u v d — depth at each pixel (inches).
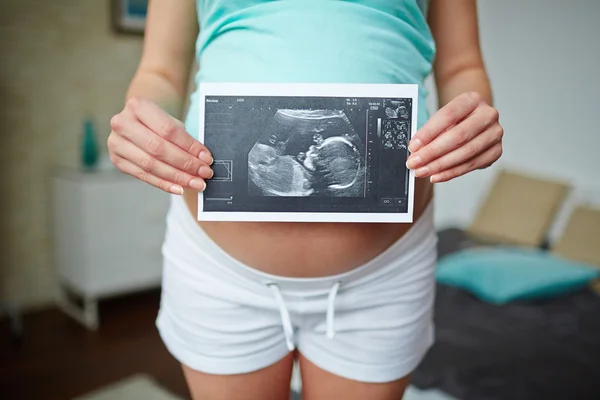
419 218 30.8
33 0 109.9
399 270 30.6
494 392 53.3
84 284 108.0
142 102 26.0
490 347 61.5
